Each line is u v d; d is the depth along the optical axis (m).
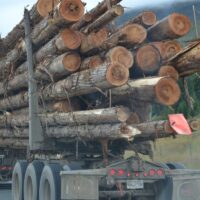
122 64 22.39
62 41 25.39
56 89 26.45
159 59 24.30
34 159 30.42
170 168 27.00
